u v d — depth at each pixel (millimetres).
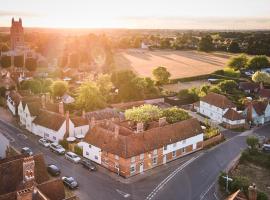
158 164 94312
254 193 65000
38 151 99938
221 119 133750
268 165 96250
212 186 83312
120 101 154625
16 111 133500
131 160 86688
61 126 106125
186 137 100875
